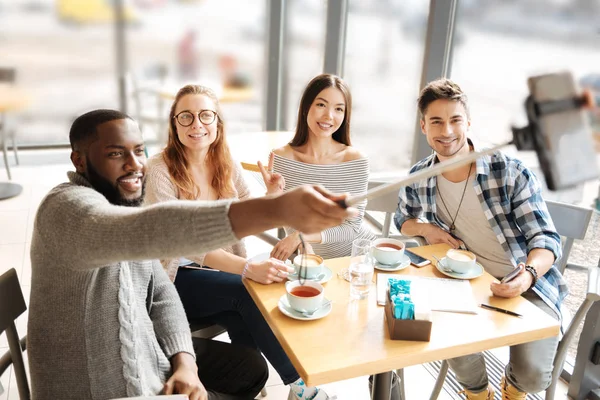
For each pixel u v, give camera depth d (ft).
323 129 6.84
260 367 5.32
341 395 7.07
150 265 4.43
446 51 9.67
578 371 6.87
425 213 6.82
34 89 15.88
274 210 2.81
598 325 6.57
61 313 3.72
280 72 15.81
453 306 4.86
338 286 5.27
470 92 9.39
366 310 4.83
